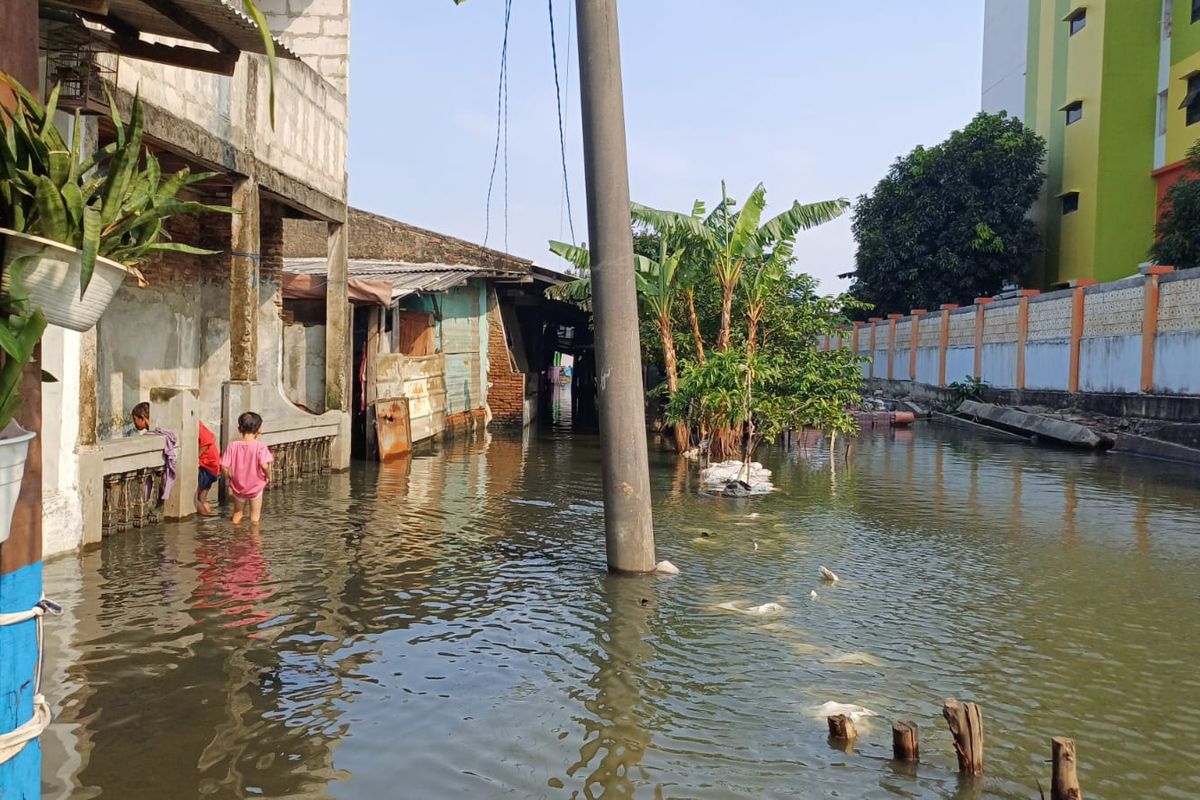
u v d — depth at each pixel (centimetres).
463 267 2108
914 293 3481
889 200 3469
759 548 904
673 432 2125
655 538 945
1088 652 593
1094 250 2997
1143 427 2003
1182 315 1939
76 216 247
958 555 890
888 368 3738
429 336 1953
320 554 811
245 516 979
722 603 691
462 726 451
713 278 1802
